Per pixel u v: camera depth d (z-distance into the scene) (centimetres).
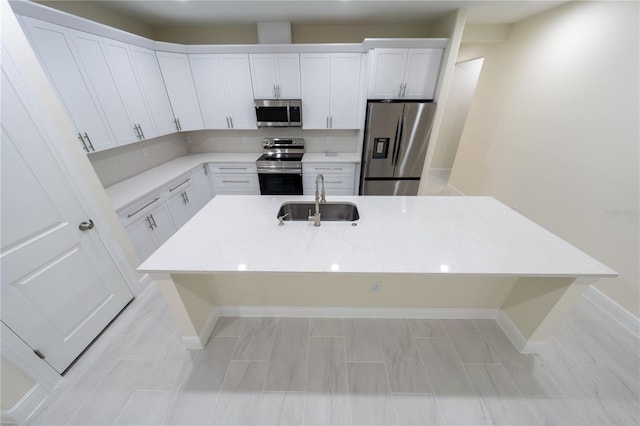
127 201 217
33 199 143
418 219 178
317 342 180
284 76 333
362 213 186
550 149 264
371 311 196
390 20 314
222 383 155
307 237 156
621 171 198
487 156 366
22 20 163
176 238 155
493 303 190
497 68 341
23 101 138
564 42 244
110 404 145
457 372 161
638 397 147
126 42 247
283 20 310
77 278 168
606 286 204
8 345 130
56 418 139
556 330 188
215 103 350
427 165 349
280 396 149
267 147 403
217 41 343
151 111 285
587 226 226
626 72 193
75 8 228
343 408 143
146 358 170
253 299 193
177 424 137
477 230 163
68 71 193
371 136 332
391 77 318
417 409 143
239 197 213
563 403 145
